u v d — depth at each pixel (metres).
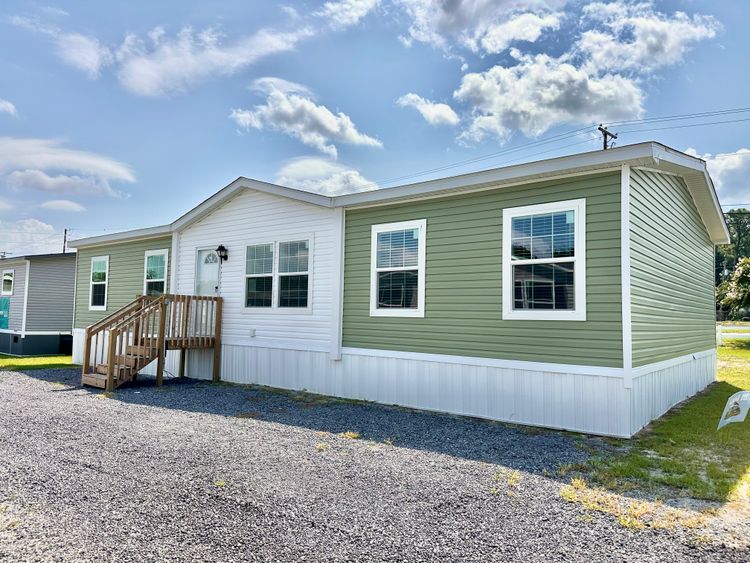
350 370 7.99
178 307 9.65
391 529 3.08
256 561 2.64
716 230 10.67
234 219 9.95
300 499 3.55
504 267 6.50
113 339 8.62
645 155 5.43
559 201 6.12
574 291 5.94
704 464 4.60
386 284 7.69
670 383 7.41
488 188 6.68
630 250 5.66
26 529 2.99
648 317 6.27
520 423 6.21
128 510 3.31
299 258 8.83
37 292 16.48
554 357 6.02
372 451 4.89
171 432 5.53
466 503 3.53
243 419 6.30
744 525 3.23
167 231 11.05
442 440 5.36
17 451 4.69
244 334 9.61
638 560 2.73
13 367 12.34
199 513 3.28
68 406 7.07
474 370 6.65
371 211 7.96
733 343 19.75
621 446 5.18
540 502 3.57
